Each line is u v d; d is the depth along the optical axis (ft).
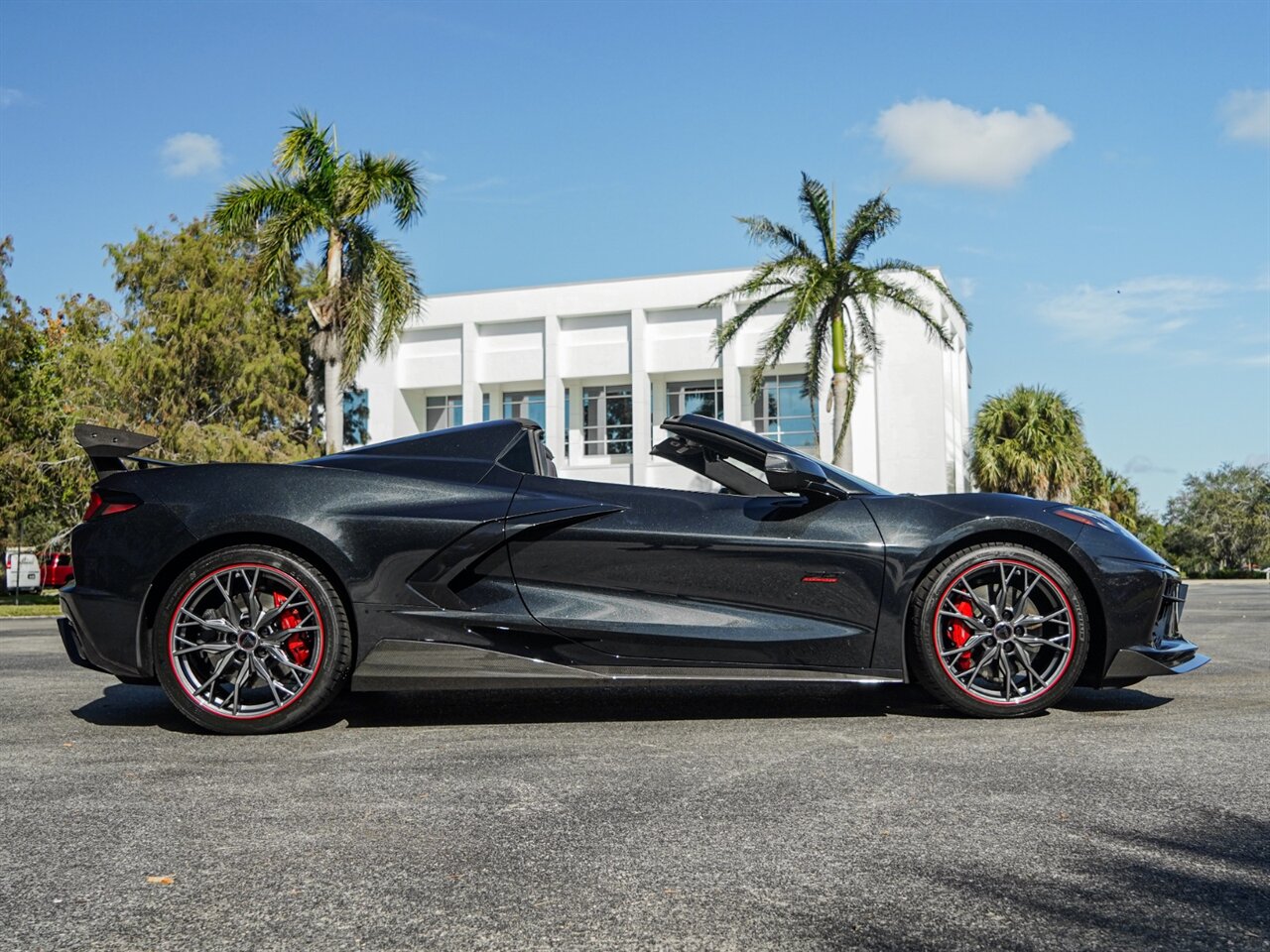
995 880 6.76
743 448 13.21
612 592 12.71
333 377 67.00
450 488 12.80
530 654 12.49
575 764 10.38
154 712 13.89
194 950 5.74
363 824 8.23
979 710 12.69
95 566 12.41
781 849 7.45
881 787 9.21
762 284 73.51
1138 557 12.87
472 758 10.73
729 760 10.46
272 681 12.19
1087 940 5.78
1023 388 110.83
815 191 71.92
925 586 12.74
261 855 7.45
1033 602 13.01
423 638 12.33
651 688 15.43
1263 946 5.69
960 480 131.54
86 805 8.89
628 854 7.38
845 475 13.61
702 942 5.78
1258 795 8.78
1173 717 12.63
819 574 12.69
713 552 12.69
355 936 5.90
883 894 6.50
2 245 73.77
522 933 5.92
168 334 81.05
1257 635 26.27
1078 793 8.91
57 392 85.05
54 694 15.66
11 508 75.72
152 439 13.19
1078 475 108.17
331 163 65.87
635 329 111.34
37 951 5.75
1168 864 7.05
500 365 116.47
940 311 106.11
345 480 12.71
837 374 72.64
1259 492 228.02
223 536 12.32
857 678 12.68
